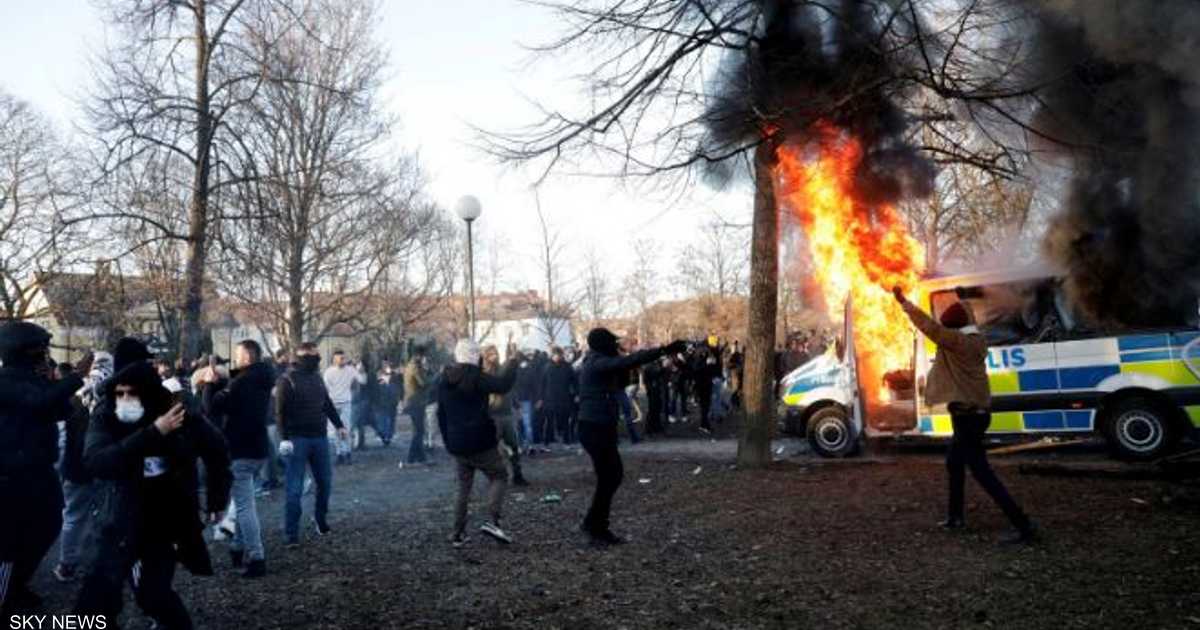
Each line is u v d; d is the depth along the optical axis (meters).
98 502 4.03
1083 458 10.06
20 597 5.45
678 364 16.78
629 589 5.30
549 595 5.25
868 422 10.99
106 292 16.83
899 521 6.80
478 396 6.78
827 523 6.87
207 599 5.49
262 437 6.27
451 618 4.86
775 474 9.48
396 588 5.57
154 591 4.04
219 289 18.59
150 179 13.99
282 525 8.23
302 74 18.69
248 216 14.76
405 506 9.10
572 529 7.27
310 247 19.94
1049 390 9.76
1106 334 9.48
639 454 12.71
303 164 19.02
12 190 21.00
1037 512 6.83
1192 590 4.69
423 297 26.95
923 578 5.22
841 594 4.99
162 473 4.12
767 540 6.43
